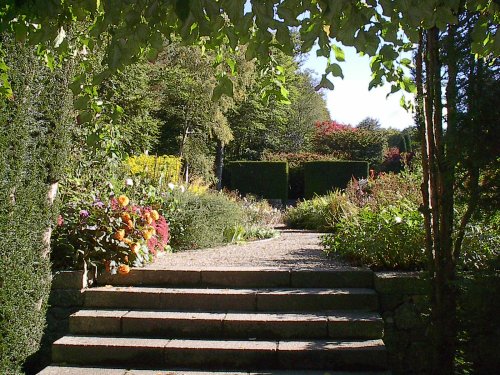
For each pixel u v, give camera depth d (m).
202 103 18.58
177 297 4.12
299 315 3.88
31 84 3.40
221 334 3.79
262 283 4.36
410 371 3.81
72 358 3.61
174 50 17.55
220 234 7.40
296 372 3.38
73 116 4.04
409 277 3.94
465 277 3.29
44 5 2.24
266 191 21.55
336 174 20.89
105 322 3.88
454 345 3.32
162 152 20.12
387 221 4.53
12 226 3.26
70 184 5.62
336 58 3.13
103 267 4.44
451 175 3.21
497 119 2.85
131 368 3.52
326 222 10.41
